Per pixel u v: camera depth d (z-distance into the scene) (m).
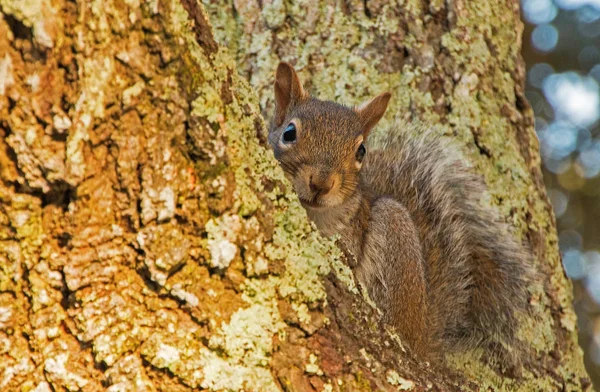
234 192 2.08
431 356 2.20
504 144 2.22
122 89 2.06
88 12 2.06
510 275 2.21
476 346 2.21
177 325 2.07
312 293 2.08
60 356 2.06
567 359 2.20
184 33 2.07
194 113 2.07
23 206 2.06
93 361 2.06
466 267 2.22
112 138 2.06
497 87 2.23
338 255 2.10
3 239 2.06
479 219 2.22
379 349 2.09
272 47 2.23
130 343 2.06
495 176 2.22
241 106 2.09
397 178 2.23
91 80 2.06
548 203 2.23
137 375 2.06
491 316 2.21
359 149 2.20
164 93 2.07
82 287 2.06
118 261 2.06
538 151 2.23
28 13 2.00
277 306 2.08
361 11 2.23
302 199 2.19
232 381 2.07
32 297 2.06
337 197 2.19
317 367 2.08
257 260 2.08
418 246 2.21
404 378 2.09
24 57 2.03
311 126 2.20
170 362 2.06
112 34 2.06
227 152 2.08
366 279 2.20
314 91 2.22
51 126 2.05
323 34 2.23
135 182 2.06
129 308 2.06
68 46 2.05
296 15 2.23
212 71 2.08
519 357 2.20
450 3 2.23
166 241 2.06
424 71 2.22
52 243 2.06
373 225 2.21
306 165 2.19
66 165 2.06
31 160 2.05
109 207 2.06
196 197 2.07
